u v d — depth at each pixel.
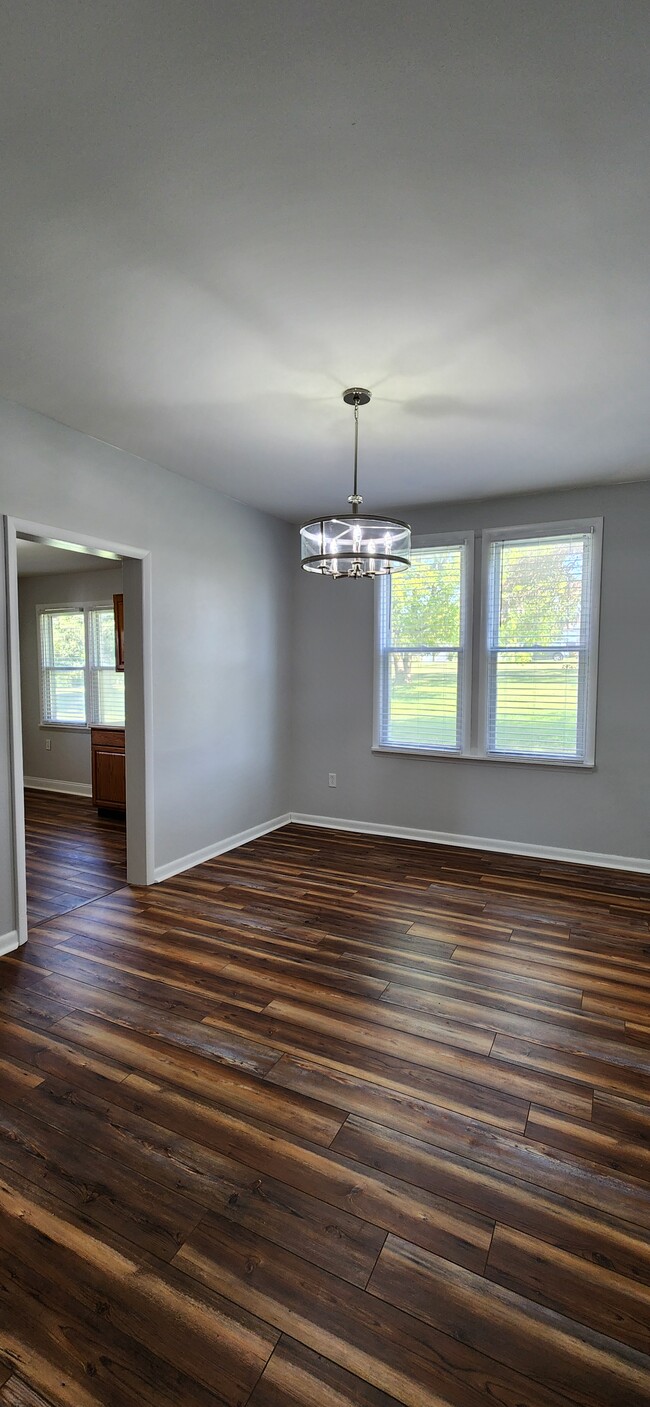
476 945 3.12
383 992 2.67
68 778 6.98
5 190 1.61
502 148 1.48
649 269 1.93
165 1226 1.55
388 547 2.70
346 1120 1.92
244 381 2.70
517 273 1.96
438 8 1.17
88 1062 2.18
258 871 4.22
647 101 1.35
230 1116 1.93
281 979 2.77
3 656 2.95
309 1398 1.19
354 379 2.68
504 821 4.70
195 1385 1.21
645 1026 2.43
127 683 3.86
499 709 4.68
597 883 4.01
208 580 4.35
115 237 1.78
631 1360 1.26
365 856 4.57
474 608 4.71
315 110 1.38
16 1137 1.84
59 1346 1.28
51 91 1.34
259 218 1.71
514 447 3.52
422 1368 1.24
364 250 1.84
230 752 4.68
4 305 2.11
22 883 3.09
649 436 3.36
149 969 2.85
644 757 4.25
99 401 2.90
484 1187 1.68
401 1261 1.47
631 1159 1.78
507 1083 2.10
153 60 1.27
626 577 4.24
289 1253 1.48
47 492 3.11
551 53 1.25
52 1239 1.52
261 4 1.16
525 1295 1.39
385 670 5.10
